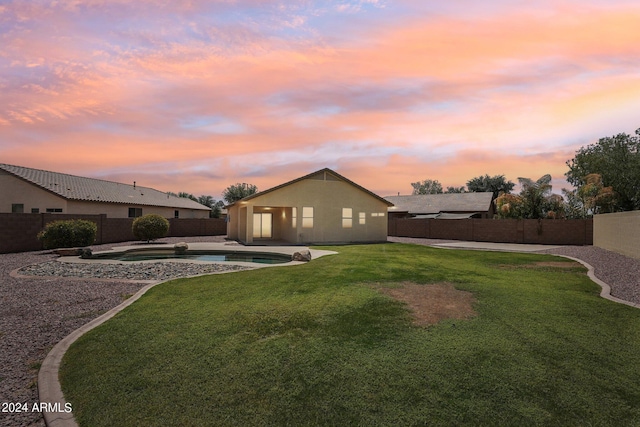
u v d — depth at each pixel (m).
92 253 13.45
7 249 14.84
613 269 9.99
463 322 4.92
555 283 7.88
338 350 3.94
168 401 2.94
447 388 3.12
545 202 24.38
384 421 2.66
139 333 4.52
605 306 5.82
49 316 5.48
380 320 4.98
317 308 5.56
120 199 26.77
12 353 4.05
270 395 3.02
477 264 11.10
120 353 3.90
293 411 2.79
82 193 23.70
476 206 35.84
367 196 22.56
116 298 6.62
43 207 21.75
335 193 21.73
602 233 17.05
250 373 3.41
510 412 2.77
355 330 4.58
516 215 25.02
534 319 5.09
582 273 9.41
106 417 2.72
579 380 3.28
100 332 4.57
